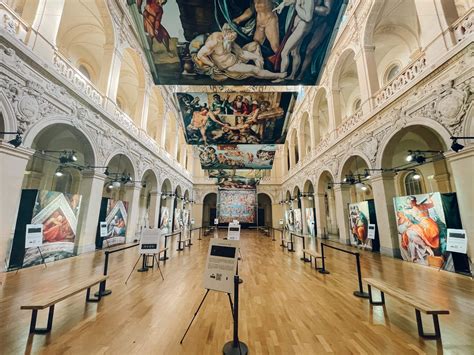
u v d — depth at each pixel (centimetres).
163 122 1438
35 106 521
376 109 767
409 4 865
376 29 973
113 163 1122
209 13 521
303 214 1567
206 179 2433
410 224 650
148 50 573
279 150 2483
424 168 1048
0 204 451
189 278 502
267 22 535
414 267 591
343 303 364
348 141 977
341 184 1035
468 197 481
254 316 317
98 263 620
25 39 512
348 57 1125
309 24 534
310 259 682
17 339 251
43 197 602
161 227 1373
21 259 550
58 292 295
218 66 602
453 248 520
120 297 386
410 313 326
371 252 822
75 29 1013
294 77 632
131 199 1022
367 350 235
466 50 475
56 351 231
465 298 375
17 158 479
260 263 676
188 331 274
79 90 656
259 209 2661
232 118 945
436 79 549
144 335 264
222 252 276
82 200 738
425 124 579
